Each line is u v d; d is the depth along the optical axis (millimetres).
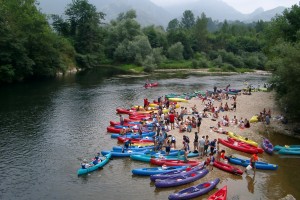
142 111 48531
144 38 127812
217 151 31406
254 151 33062
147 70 115938
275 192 25203
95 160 29344
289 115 45312
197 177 26953
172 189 25562
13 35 77125
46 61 88875
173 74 108375
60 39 107500
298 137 38469
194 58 150125
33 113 48500
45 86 74250
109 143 35750
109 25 154750
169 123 41469
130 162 30562
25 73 82562
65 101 57656
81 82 82500
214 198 22859
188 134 38094
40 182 26656
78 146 34781
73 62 113312
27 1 88125
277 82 45125
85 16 127562
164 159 30109
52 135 38344
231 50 160750
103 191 25156
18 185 26094
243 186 26062
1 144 35031
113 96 63250
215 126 41781
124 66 124250
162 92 69000
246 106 54438
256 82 89188
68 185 26156
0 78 74562
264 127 42250
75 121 44500
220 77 102062
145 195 24547
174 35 153250
